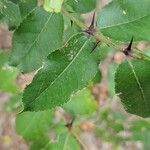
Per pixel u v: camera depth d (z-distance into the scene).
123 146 0.67
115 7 0.21
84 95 0.33
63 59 0.20
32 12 0.23
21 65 0.24
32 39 0.23
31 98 0.20
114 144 0.44
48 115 0.35
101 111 0.43
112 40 0.21
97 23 0.21
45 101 0.20
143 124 0.43
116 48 0.21
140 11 0.21
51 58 0.20
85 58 0.21
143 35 0.21
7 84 0.32
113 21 0.21
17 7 0.24
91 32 0.21
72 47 0.20
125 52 0.21
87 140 0.68
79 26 0.23
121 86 0.21
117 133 0.43
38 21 0.23
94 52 0.21
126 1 0.21
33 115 0.35
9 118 0.68
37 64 0.24
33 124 0.35
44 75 0.20
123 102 0.21
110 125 0.43
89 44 0.21
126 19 0.21
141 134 0.44
